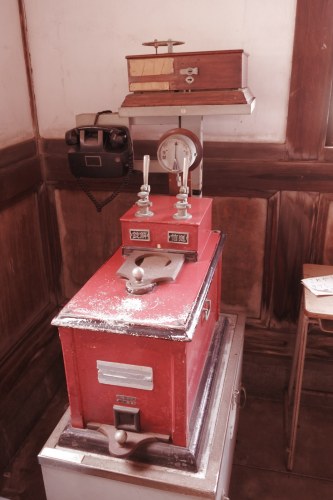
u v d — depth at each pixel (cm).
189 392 156
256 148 238
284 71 223
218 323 225
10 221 247
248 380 279
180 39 229
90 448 159
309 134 229
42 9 239
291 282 260
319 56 214
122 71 242
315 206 241
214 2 219
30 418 256
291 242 251
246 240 257
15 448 242
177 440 153
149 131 249
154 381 148
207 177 250
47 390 273
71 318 144
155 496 152
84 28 238
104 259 284
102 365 151
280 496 220
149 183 258
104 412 160
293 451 230
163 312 144
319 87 220
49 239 285
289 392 263
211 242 198
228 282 269
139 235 176
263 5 214
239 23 220
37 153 265
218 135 242
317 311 197
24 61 247
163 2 224
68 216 279
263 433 255
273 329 272
